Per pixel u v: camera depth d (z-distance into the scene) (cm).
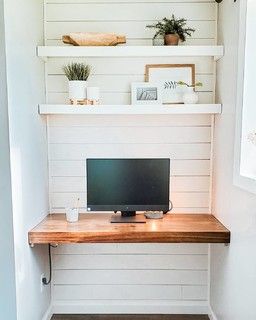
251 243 161
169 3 238
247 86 173
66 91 245
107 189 225
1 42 166
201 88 242
